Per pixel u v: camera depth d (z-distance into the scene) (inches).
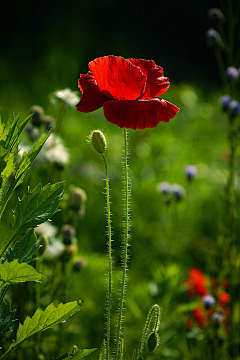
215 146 105.6
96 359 51.6
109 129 104.1
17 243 38.1
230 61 64.1
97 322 55.1
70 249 47.2
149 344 39.6
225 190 55.6
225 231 54.0
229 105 56.1
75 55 145.9
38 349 44.8
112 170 84.3
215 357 50.3
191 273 54.3
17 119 37.1
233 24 63.7
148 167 85.3
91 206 79.2
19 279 35.4
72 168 83.0
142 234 71.8
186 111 117.6
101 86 38.9
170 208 77.2
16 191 47.3
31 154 37.3
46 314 36.9
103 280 57.9
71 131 95.1
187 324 51.7
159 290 51.8
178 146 100.3
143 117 38.5
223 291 53.1
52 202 37.8
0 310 38.1
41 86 122.5
